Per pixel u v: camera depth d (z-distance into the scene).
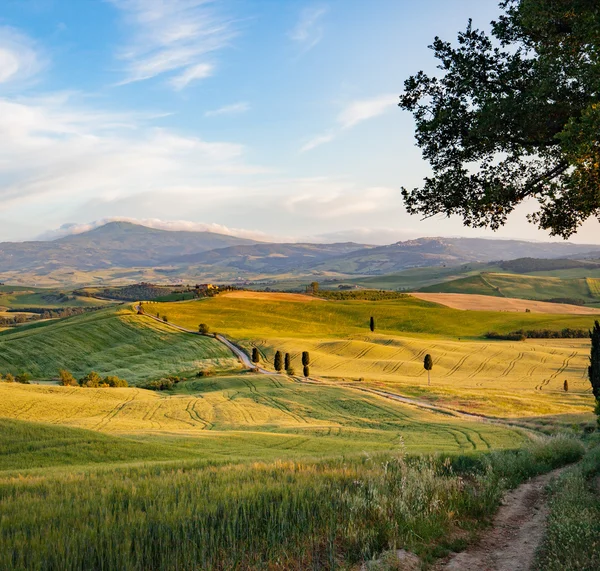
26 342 121.88
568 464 16.73
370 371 111.44
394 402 71.00
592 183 10.99
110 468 14.94
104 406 64.25
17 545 6.98
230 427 53.22
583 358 124.69
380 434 45.28
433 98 13.07
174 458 22.30
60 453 21.72
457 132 12.81
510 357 124.81
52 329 135.62
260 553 7.42
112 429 47.69
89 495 9.69
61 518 8.16
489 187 12.41
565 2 10.70
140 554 6.91
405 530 8.89
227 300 188.25
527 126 11.84
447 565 7.92
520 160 13.09
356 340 140.38
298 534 8.07
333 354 125.94
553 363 120.19
